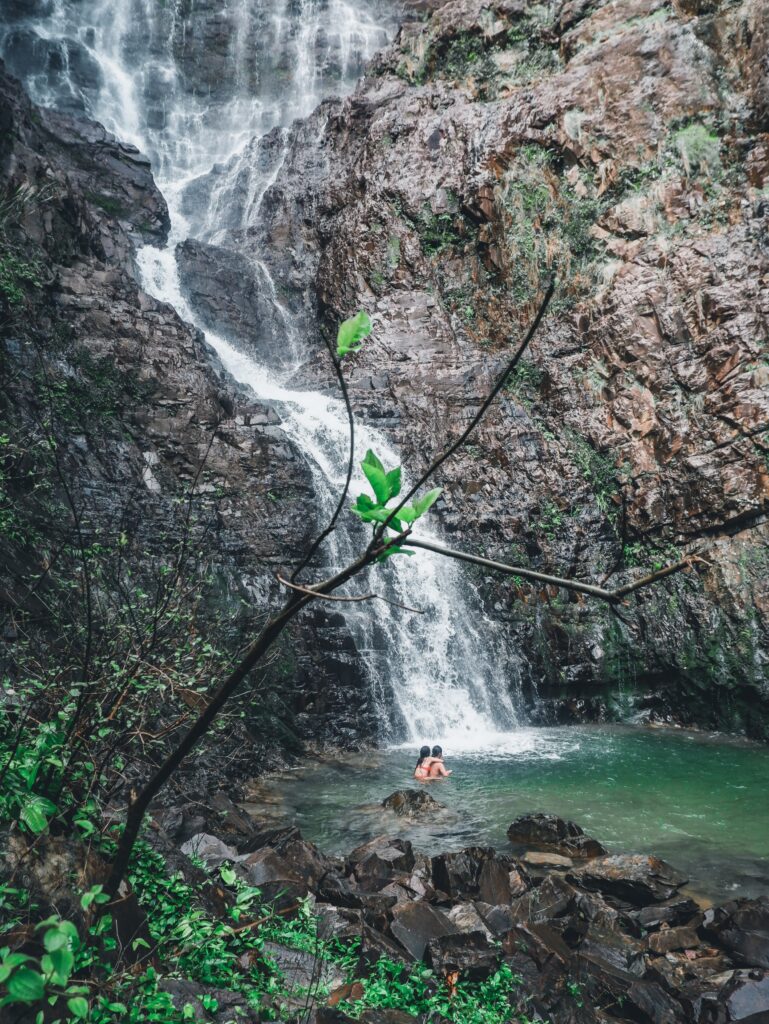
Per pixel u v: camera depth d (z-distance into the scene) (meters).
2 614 7.41
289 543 15.17
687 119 18.25
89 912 3.54
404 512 2.04
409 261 21.28
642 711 16.33
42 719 4.70
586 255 18.78
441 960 5.21
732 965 6.01
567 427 17.98
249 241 25.39
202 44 33.38
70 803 4.01
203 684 5.93
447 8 23.52
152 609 5.92
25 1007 2.78
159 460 14.60
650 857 7.65
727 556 15.59
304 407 18.61
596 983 5.33
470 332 20.28
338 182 23.78
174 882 4.62
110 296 15.89
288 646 13.62
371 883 6.76
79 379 14.15
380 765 12.47
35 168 15.90
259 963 4.60
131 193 23.59
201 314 22.20
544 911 6.42
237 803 10.26
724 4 18.27
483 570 17.28
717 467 15.84
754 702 14.88
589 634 16.66
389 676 14.74
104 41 32.12
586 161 19.14
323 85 33.06
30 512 10.70
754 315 16.08
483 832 9.18
